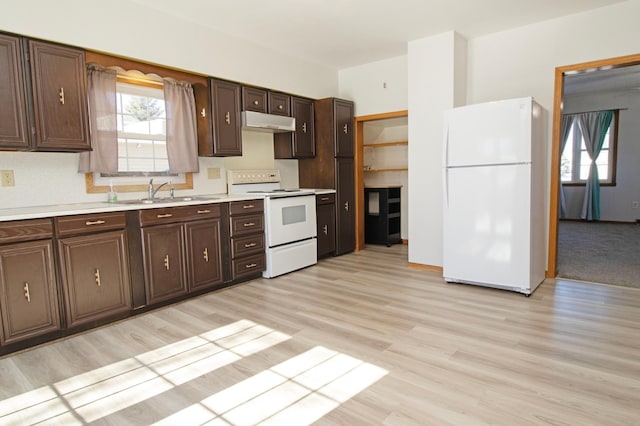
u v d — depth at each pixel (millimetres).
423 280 3814
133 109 3459
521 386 1887
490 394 1825
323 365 2146
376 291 3486
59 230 2500
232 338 2535
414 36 4027
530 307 2979
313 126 4969
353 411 1721
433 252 4184
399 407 1741
